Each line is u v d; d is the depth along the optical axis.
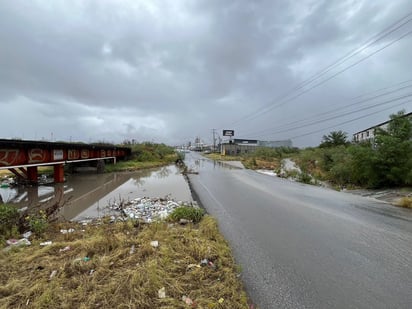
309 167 22.19
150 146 38.78
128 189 11.95
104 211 7.55
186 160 42.31
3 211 4.78
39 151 11.84
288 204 8.00
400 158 10.81
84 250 3.54
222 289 2.69
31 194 10.77
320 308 2.62
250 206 7.66
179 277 2.86
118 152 25.44
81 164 20.03
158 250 3.55
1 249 3.66
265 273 3.37
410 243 4.57
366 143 13.53
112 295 2.49
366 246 4.40
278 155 41.53
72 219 6.66
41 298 2.38
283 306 2.64
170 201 8.41
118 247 3.69
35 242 4.07
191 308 2.33
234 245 4.37
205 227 4.78
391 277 3.30
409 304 2.70
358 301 2.75
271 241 4.59
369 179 11.82
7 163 9.89
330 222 5.91
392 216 6.52
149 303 2.38
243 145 69.38
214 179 15.54
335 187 12.48
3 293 2.54
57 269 3.02
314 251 4.15
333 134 40.97
